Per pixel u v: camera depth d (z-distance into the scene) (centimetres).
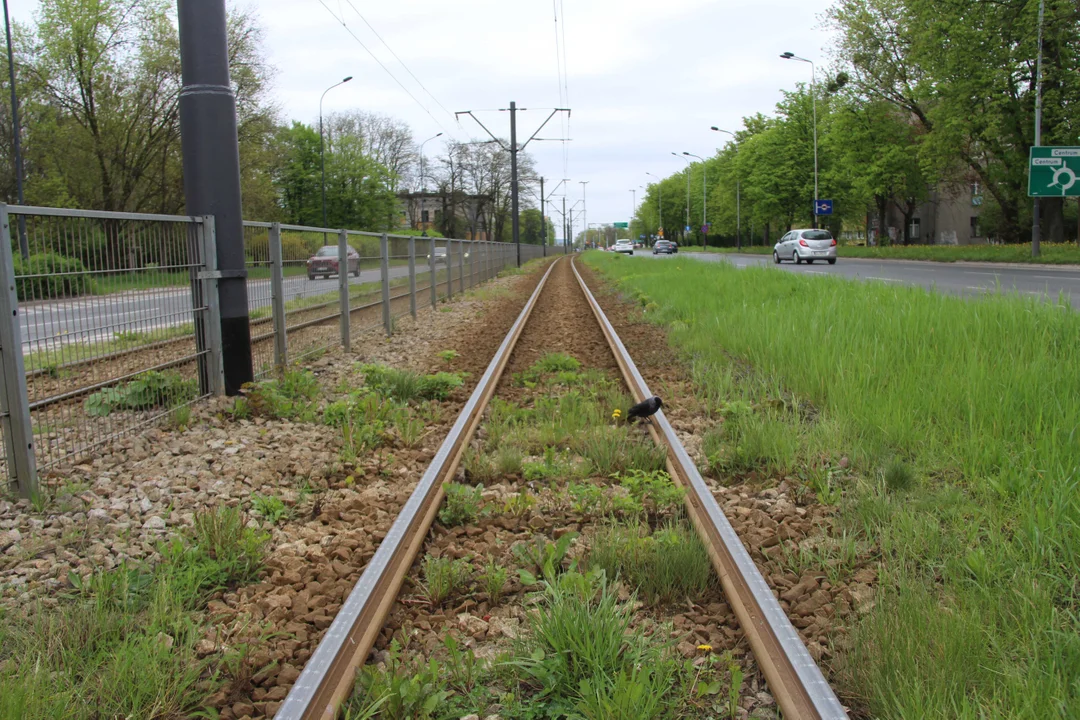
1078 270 2741
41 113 3791
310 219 8038
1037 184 3161
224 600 378
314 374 970
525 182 9681
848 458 557
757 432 604
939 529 421
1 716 263
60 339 564
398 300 1591
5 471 504
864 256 4966
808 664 284
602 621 315
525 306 1964
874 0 4622
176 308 729
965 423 579
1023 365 666
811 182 6806
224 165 800
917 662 290
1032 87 3744
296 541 447
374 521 475
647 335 1348
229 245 803
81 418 586
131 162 4053
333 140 8444
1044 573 358
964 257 3784
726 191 8950
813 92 5594
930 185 5612
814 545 425
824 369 762
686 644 324
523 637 331
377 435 662
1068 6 3178
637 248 15488
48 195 3809
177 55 3916
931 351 786
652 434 657
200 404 762
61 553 419
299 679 281
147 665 297
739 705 287
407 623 348
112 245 629
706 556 394
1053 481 436
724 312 1327
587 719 275
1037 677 277
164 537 447
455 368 1052
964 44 3728
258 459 607
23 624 342
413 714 283
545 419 723
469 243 2825
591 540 436
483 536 452
